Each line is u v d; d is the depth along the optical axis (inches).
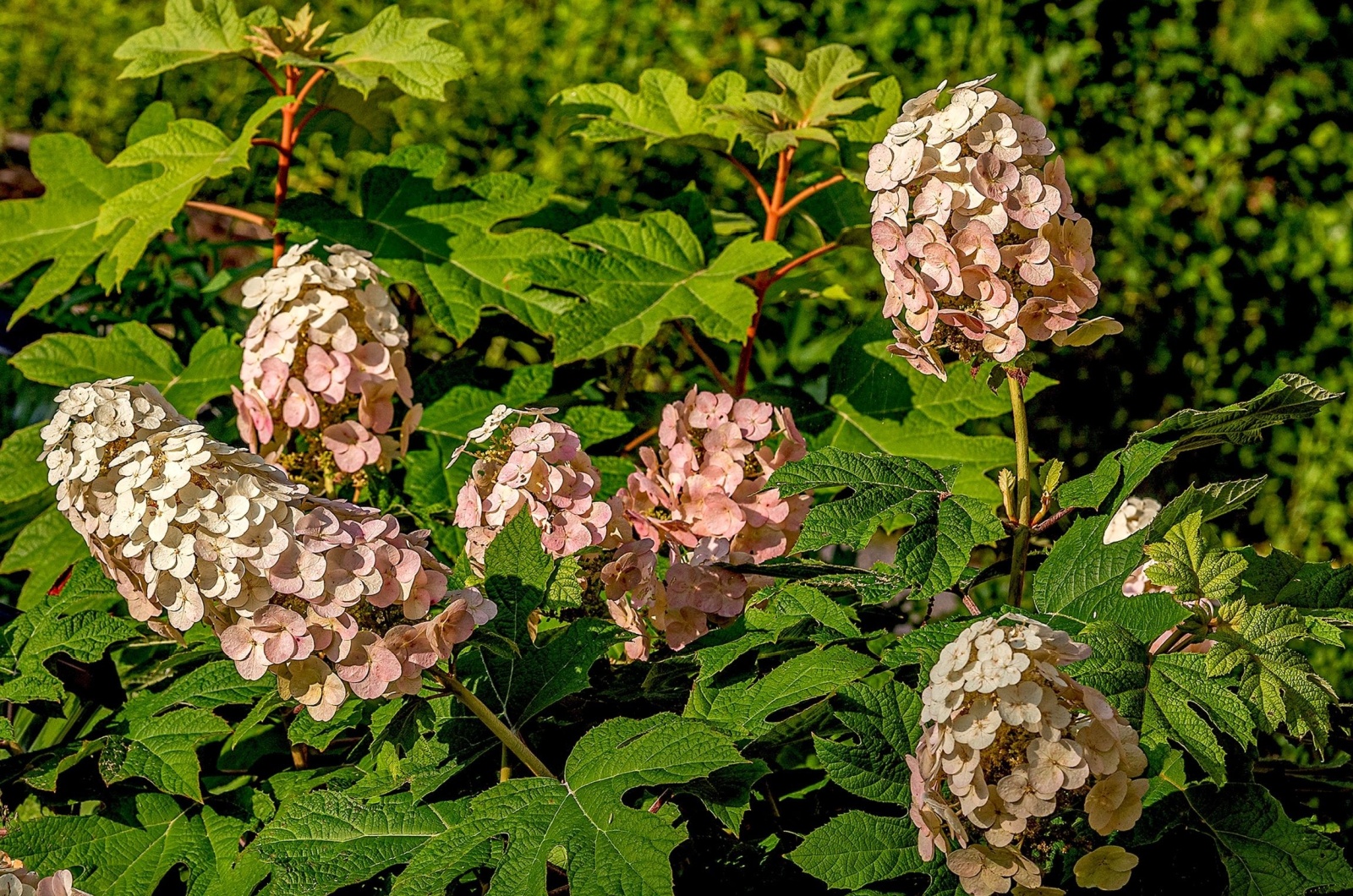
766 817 85.7
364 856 80.4
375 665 78.1
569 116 109.5
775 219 104.2
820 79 104.0
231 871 83.8
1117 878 77.0
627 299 99.7
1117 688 77.9
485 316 107.1
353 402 93.4
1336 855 78.3
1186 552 79.8
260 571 76.9
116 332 100.4
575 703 86.2
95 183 106.1
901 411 101.6
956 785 75.9
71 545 97.3
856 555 97.7
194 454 76.9
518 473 84.7
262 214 115.0
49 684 86.1
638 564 85.7
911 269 81.7
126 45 102.5
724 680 84.9
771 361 134.3
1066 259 81.4
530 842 78.5
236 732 84.0
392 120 113.2
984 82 81.4
